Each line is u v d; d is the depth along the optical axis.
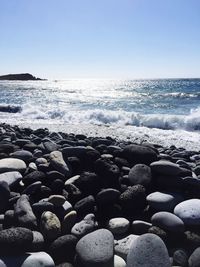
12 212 3.19
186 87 51.75
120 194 3.60
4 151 4.95
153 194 3.62
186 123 12.55
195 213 3.22
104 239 2.84
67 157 4.31
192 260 2.79
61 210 3.29
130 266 2.64
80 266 2.71
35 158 4.52
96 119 14.36
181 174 4.12
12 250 2.72
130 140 9.58
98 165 4.04
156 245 2.73
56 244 2.85
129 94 35.94
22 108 18.53
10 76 156.38
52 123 13.41
